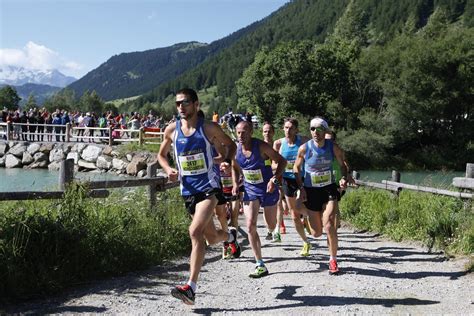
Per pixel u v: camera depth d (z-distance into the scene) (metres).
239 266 6.82
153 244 7.11
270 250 7.94
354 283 5.79
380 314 4.70
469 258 6.91
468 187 8.66
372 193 11.77
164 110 120.69
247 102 61.56
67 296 5.25
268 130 8.01
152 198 8.35
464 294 5.33
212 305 5.01
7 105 111.06
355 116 49.28
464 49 45.97
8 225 5.55
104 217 6.81
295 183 7.32
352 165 43.81
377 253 7.60
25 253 5.44
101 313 4.75
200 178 4.91
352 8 100.00
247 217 6.22
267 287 5.68
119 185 7.64
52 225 5.80
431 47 45.97
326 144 6.33
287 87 53.94
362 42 98.00
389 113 46.75
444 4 139.75
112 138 30.00
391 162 44.81
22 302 5.00
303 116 53.00
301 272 6.37
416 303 5.03
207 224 5.08
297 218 7.35
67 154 30.12
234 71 162.25
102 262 6.09
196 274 4.78
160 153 5.20
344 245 8.34
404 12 138.12
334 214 6.25
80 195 6.54
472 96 46.31
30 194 6.00
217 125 5.02
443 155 45.88
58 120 32.03
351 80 54.62
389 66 48.34
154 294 5.39
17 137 32.03
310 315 4.68
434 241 7.93
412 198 10.15
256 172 6.33
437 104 44.75
